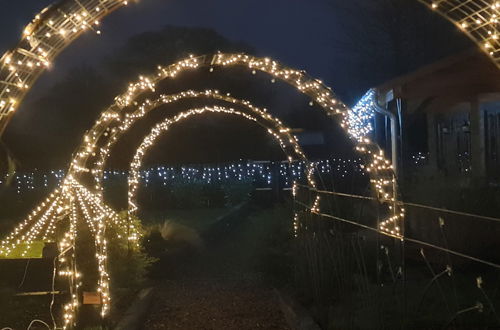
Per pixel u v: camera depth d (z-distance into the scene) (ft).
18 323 22.52
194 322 26.35
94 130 23.79
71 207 21.94
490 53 14.25
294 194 32.58
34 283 24.09
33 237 32.76
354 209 33.91
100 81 91.09
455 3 13.85
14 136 82.38
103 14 14.14
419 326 19.72
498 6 12.82
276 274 34.68
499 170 46.75
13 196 61.21
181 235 49.75
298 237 30.48
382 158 25.58
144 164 92.02
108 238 30.53
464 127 52.60
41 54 13.64
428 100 46.44
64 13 13.65
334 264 23.49
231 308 28.84
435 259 29.12
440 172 39.40
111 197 61.72
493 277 26.27
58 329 20.74
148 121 84.99
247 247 49.80
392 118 43.16
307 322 22.76
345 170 67.97
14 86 13.57
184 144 98.32
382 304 19.83
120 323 23.98
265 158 97.40
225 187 82.43
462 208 28.30
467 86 40.47
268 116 34.58
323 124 99.19
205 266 43.06
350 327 20.77
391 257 29.12
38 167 83.05
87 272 26.66
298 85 26.11
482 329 19.35
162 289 34.50
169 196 79.61
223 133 99.45
